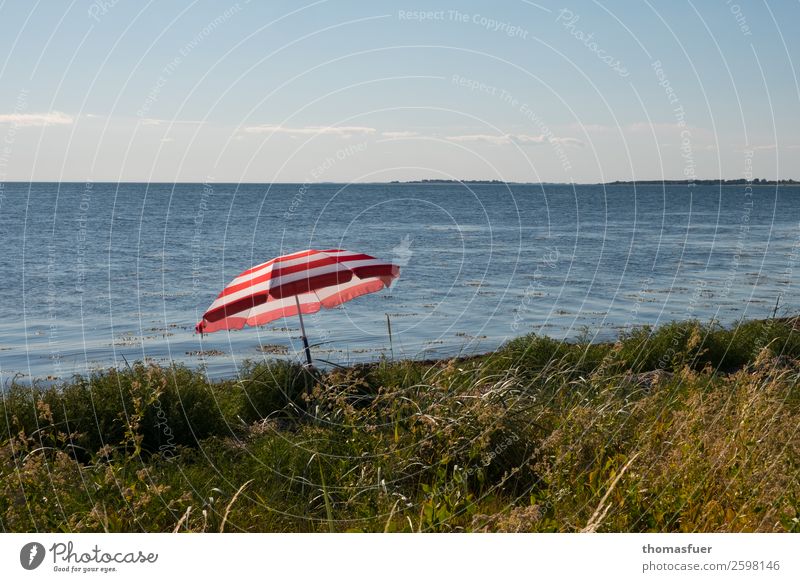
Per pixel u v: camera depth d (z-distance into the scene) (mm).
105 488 4449
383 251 34344
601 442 4852
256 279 7617
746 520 3812
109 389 6547
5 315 16688
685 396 6324
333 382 6113
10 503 4121
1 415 6020
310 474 5078
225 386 7918
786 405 5512
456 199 106500
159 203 86438
